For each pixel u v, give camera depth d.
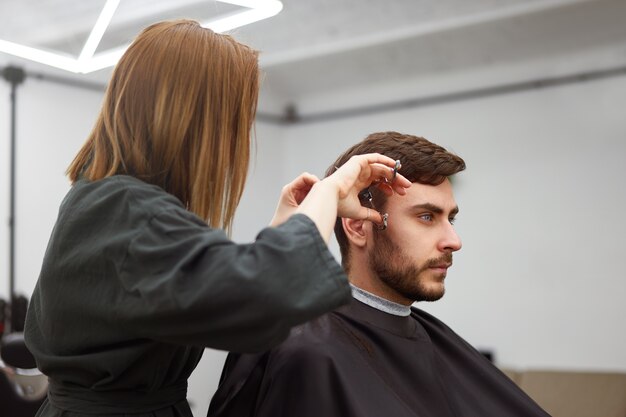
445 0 5.06
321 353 1.35
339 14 5.41
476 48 5.48
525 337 5.34
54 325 1.08
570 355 5.16
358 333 1.47
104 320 1.02
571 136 5.25
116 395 1.10
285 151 6.64
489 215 5.54
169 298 0.91
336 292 0.93
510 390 1.61
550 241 5.29
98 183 1.06
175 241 0.96
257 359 1.43
